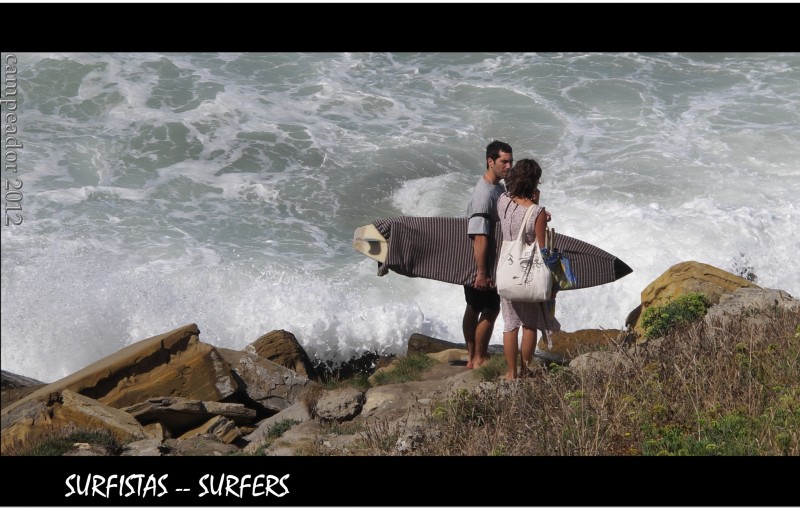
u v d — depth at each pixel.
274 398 33.56
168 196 62.09
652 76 86.19
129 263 52.66
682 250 55.75
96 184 62.59
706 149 71.06
